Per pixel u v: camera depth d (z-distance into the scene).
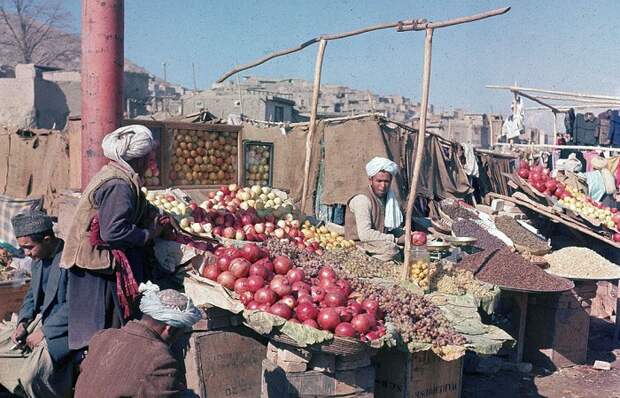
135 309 4.16
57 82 35.28
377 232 6.35
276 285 4.42
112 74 4.98
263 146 7.54
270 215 6.65
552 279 6.87
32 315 4.39
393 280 5.78
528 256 7.78
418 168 5.72
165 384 3.05
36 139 11.67
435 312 5.01
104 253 4.00
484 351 4.72
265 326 4.13
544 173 11.34
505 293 7.12
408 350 4.52
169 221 4.60
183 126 6.78
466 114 42.19
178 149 6.79
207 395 4.57
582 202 11.15
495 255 7.11
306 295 4.38
